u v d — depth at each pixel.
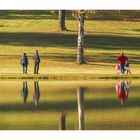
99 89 82.56
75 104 67.56
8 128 53.78
